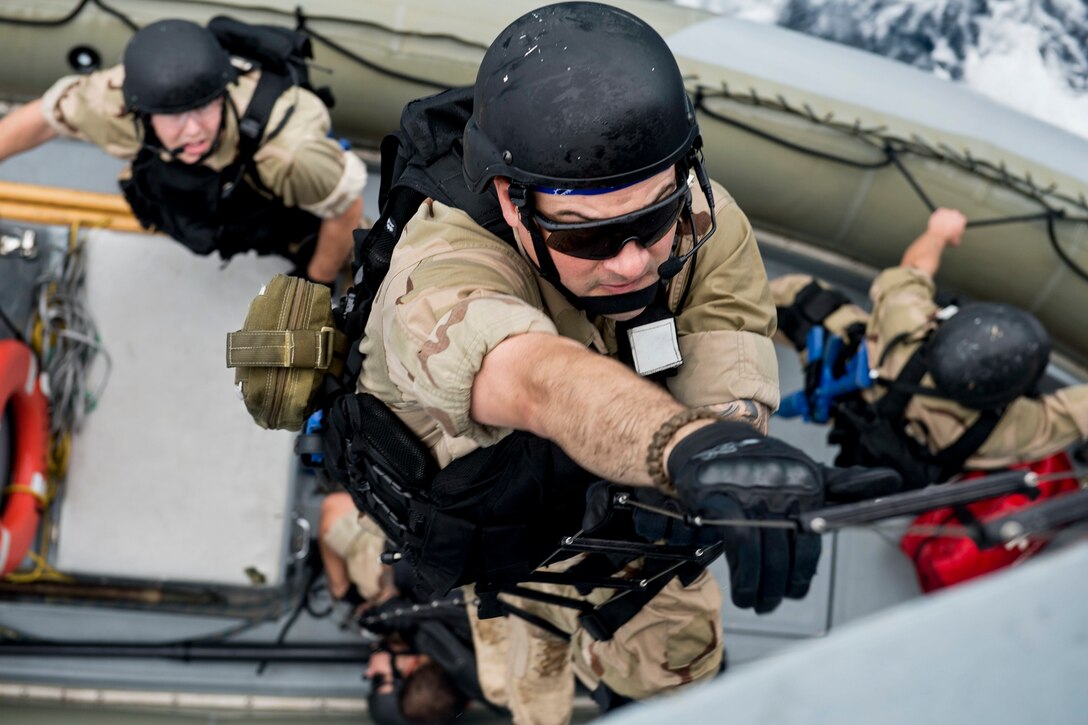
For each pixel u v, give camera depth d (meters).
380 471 1.20
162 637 2.57
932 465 2.27
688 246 1.16
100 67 2.53
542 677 1.83
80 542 2.43
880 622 0.51
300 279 1.28
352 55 2.48
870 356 2.31
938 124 2.52
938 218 2.50
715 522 0.73
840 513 0.70
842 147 2.50
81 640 2.55
